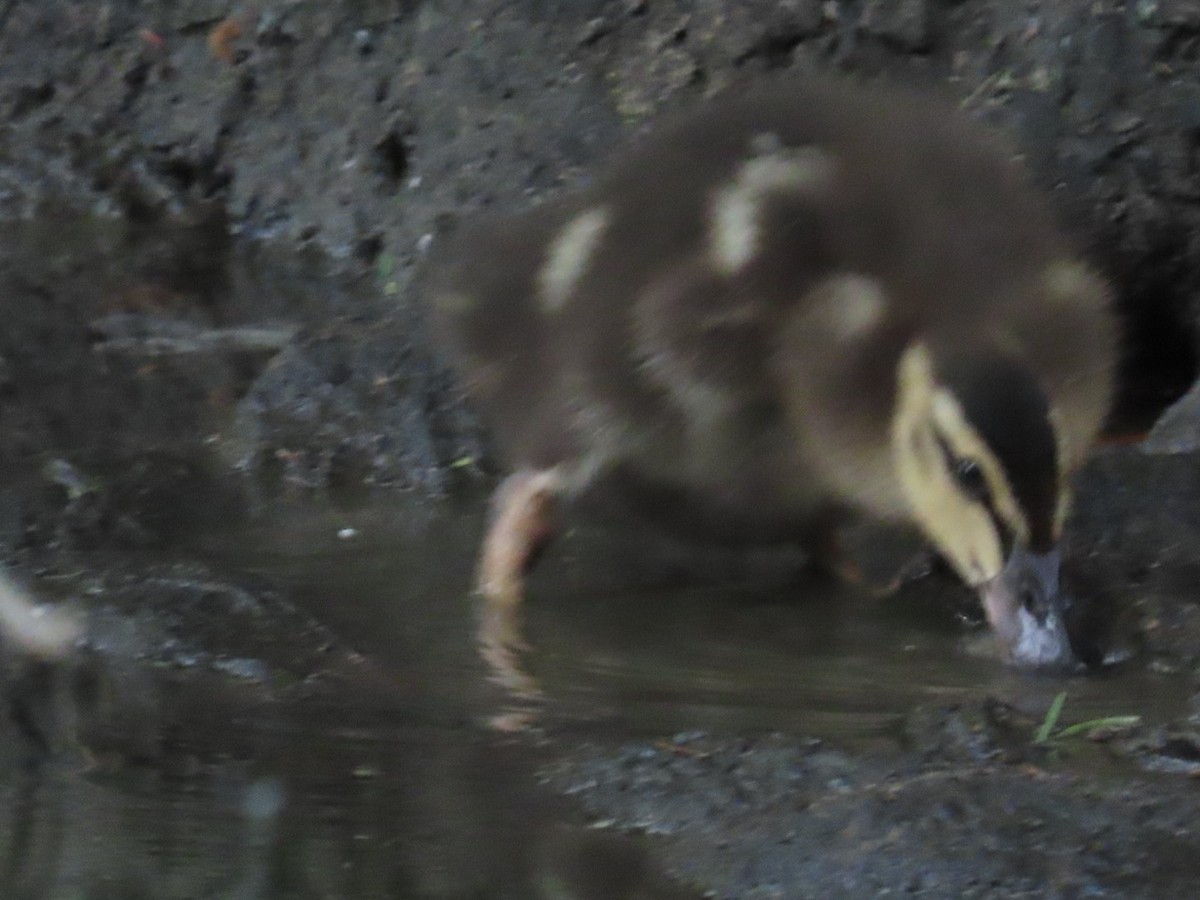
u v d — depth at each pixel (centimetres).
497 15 1638
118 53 1852
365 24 1722
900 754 835
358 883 718
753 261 1047
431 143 1664
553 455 1091
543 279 1142
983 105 1348
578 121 1577
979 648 988
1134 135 1296
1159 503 1105
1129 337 1301
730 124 1136
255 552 1119
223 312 1535
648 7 1549
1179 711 892
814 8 1448
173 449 1273
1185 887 712
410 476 1235
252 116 1788
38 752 850
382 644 995
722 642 1004
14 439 1283
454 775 829
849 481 1051
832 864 739
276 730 877
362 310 1516
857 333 1033
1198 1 1259
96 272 1634
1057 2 1327
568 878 729
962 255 1042
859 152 1097
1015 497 948
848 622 1034
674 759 836
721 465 1065
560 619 1037
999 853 738
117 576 1049
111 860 737
